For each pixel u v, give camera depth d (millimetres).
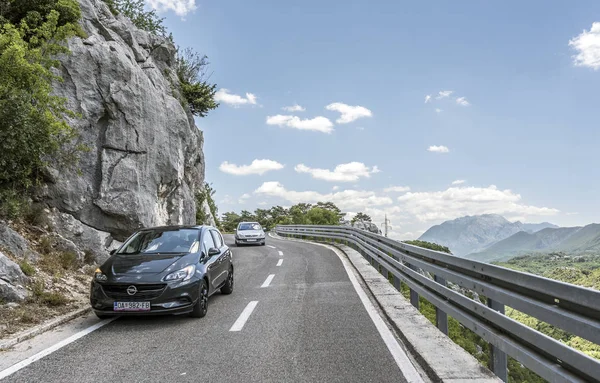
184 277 6762
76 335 5992
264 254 18625
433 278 6535
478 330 4430
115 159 14023
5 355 5098
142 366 4668
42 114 9883
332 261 15109
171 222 18000
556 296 3020
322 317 6887
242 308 7734
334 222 59750
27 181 10539
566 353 2875
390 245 10312
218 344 5477
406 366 4566
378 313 7145
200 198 29297
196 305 6883
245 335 5895
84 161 13383
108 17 17875
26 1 12867
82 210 12914
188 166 23969
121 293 6516
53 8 13188
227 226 63875
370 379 4203
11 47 8875
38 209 11539
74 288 8773
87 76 13883
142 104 15438
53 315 6926
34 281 7980
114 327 6438
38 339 5801
